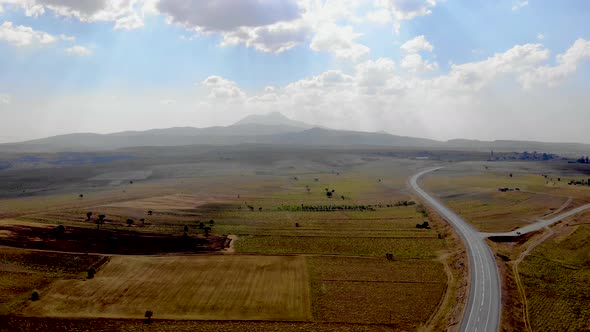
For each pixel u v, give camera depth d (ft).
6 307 319.68
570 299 344.49
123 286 368.68
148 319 311.27
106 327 298.35
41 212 631.56
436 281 390.01
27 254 419.54
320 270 418.51
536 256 444.96
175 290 363.76
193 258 446.19
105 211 648.38
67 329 293.84
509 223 594.24
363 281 390.21
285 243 513.86
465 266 418.10
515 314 314.14
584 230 530.68
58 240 476.95
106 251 457.27
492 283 369.71
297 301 346.13
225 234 552.41
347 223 627.05
